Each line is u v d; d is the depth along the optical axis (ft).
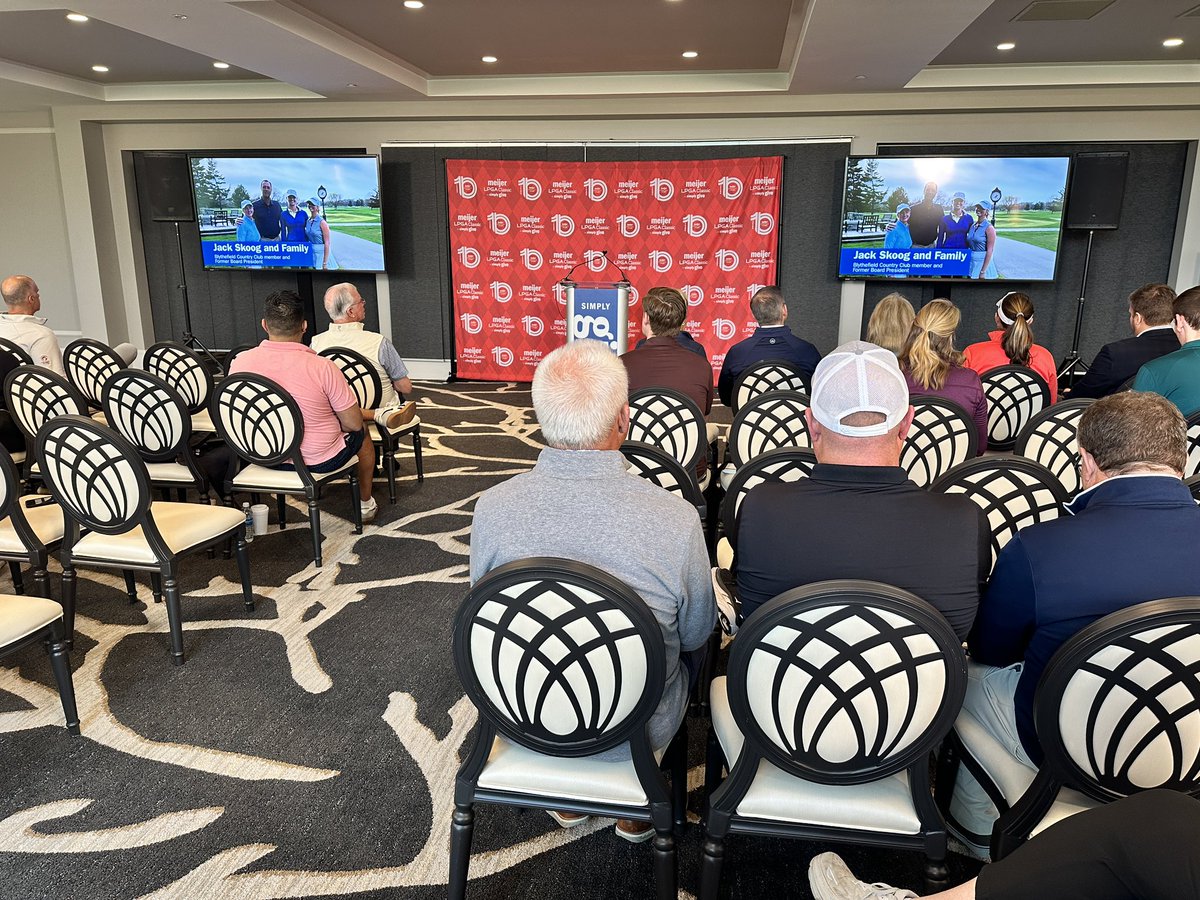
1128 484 4.61
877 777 4.73
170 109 27.55
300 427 11.41
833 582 4.22
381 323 28.86
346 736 7.73
